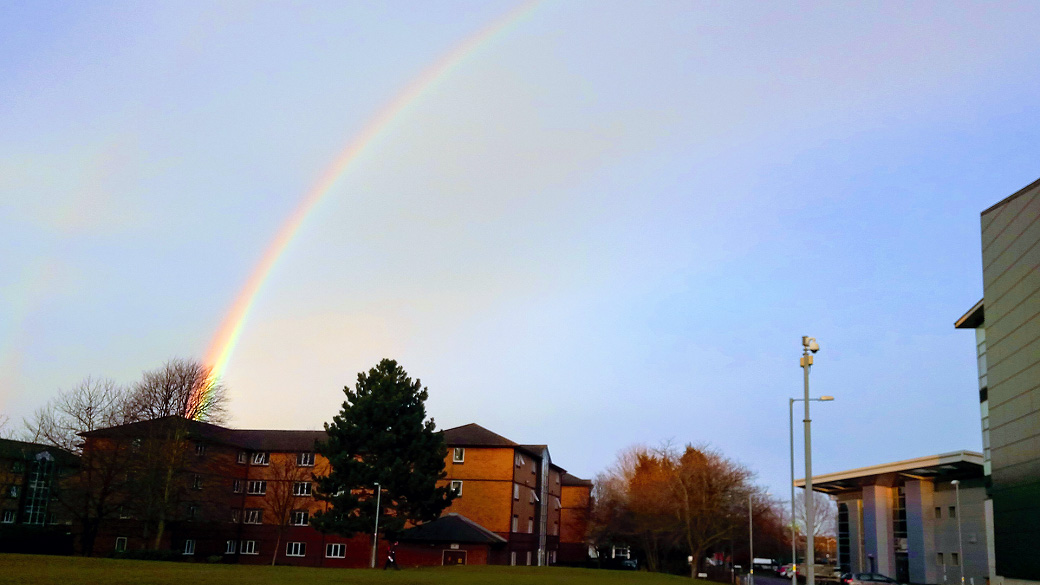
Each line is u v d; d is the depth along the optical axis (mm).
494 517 72312
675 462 80938
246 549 75438
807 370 32156
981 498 74438
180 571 30016
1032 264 29344
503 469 73312
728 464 81250
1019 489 30250
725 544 88750
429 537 66438
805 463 31625
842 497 104000
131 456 58719
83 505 58500
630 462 95188
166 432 59625
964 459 70812
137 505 58688
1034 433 28953
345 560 72000
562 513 104062
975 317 53688
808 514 31141
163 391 62062
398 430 58781
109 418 59719
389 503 57438
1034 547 28688
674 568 86500
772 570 121500
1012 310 31188
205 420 65750
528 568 51812
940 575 80188
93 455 58219
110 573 26703
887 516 89562
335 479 57094
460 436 75812
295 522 74500
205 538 72188
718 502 77562
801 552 144250
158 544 58000
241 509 76250
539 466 85000
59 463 59500
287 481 72188
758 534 91500
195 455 65688
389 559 56406
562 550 102250
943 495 80875
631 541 86000
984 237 34062
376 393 59281
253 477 77062
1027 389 29625
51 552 59406
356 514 58375
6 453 63000
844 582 69250
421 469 58812
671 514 78188
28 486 66500
